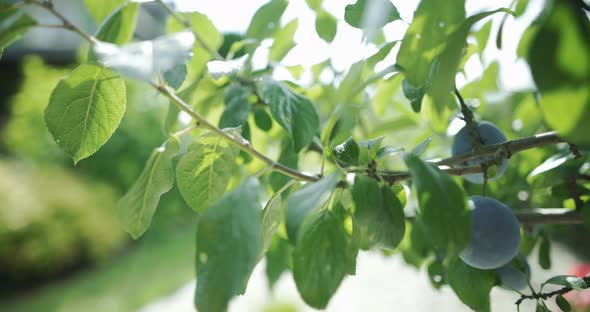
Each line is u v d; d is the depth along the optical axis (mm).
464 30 219
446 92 213
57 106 263
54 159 2357
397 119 492
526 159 418
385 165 506
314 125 320
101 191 2207
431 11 229
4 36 246
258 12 417
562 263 1262
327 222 247
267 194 407
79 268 2090
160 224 2289
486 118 509
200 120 260
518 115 496
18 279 1898
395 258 1784
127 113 2193
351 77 269
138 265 2070
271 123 394
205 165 296
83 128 270
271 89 323
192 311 1492
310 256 244
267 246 287
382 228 251
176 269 1943
